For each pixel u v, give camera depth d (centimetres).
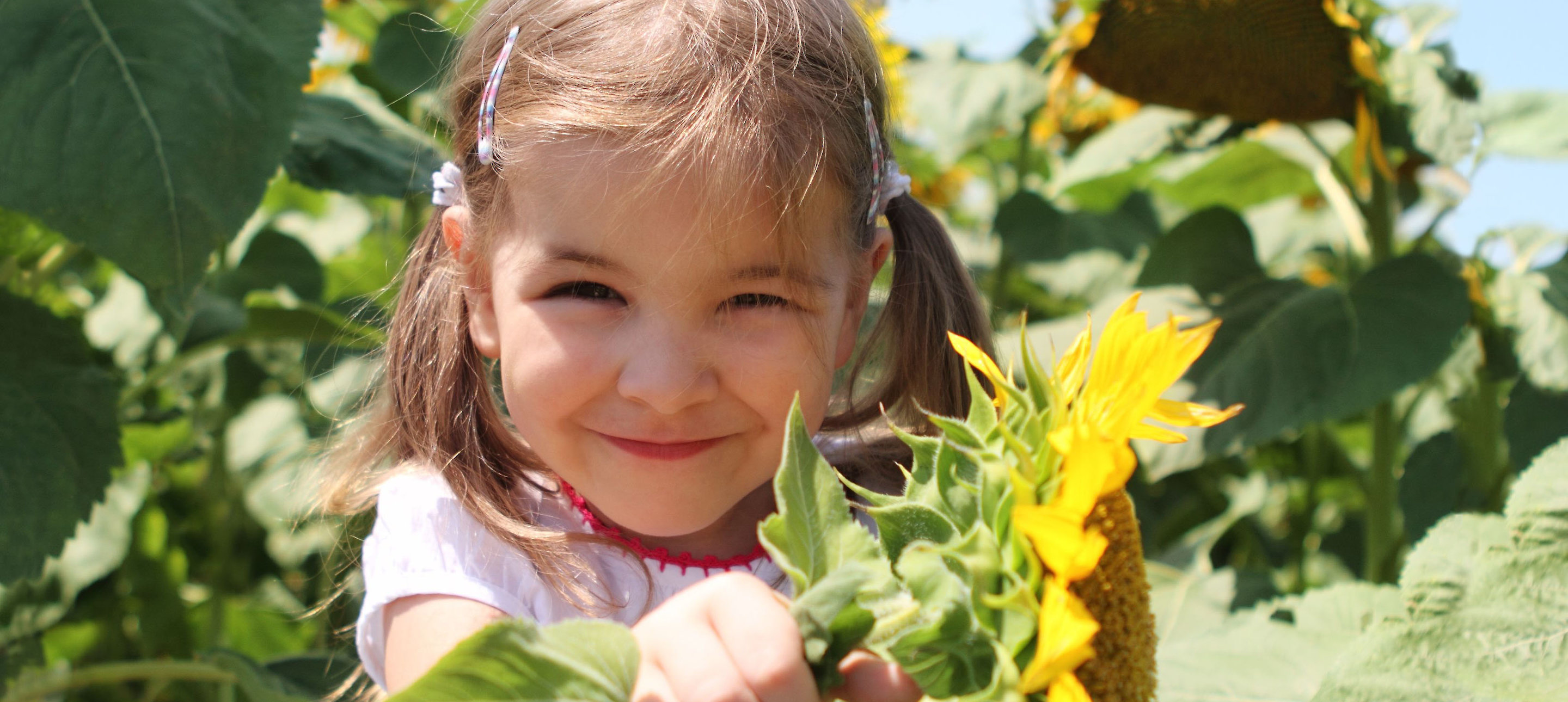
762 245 52
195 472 128
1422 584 59
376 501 69
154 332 119
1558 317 94
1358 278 99
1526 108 112
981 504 37
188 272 72
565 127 52
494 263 56
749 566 63
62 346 80
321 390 108
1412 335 93
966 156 160
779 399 53
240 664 83
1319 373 93
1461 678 57
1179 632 88
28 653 94
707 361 52
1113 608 38
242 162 73
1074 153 151
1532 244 103
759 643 37
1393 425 102
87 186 71
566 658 36
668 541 63
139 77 72
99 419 79
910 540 37
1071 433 35
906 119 135
